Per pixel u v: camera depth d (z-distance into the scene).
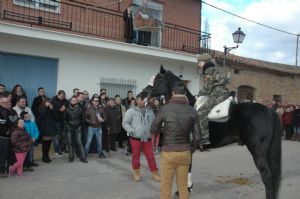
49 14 12.52
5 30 10.58
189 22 17.14
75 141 9.84
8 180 7.65
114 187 7.38
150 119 8.05
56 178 7.95
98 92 13.57
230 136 6.39
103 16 13.95
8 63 11.63
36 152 10.66
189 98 7.00
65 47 12.65
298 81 22.64
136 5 15.08
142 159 10.48
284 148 14.89
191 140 5.62
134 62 14.67
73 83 12.91
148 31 15.42
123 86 14.35
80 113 9.86
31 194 6.72
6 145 7.88
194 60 15.84
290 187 7.94
